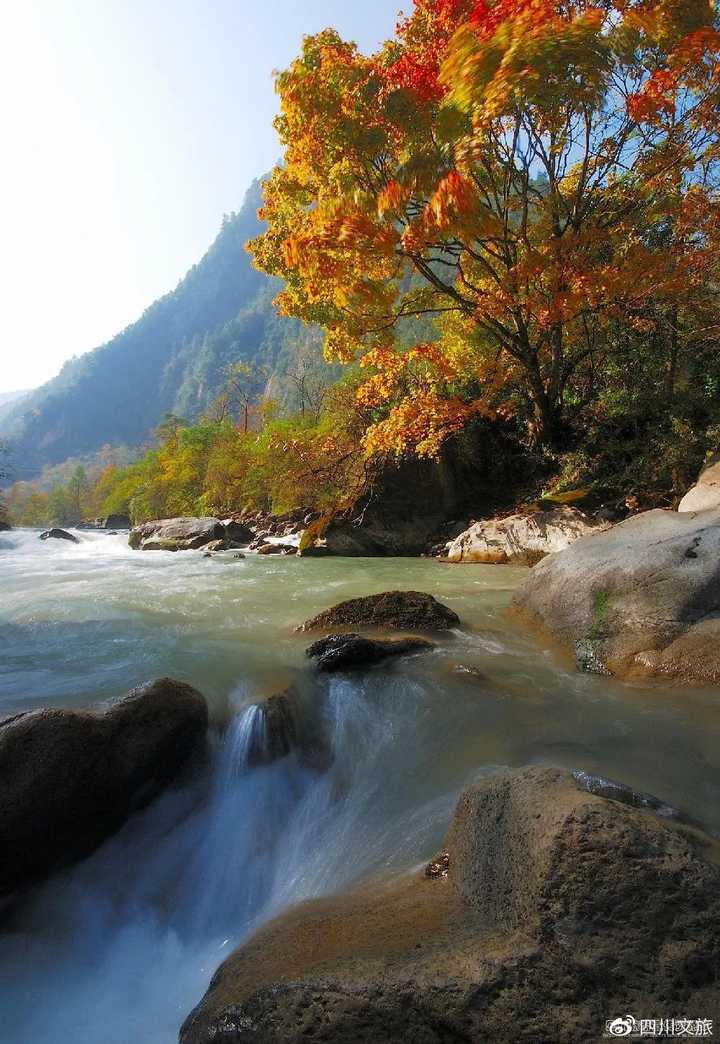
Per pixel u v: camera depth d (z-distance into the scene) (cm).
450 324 1577
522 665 477
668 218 1188
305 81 1009
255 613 665
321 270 1055
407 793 329
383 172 1064
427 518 1371
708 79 938
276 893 292
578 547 596
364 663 464
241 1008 171
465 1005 156
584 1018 151
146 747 333
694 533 518
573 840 181
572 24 816
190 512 2930
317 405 3362
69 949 276
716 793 283
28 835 291
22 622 616
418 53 1068
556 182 1164
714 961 157
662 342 1281
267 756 365
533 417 1410
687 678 414
